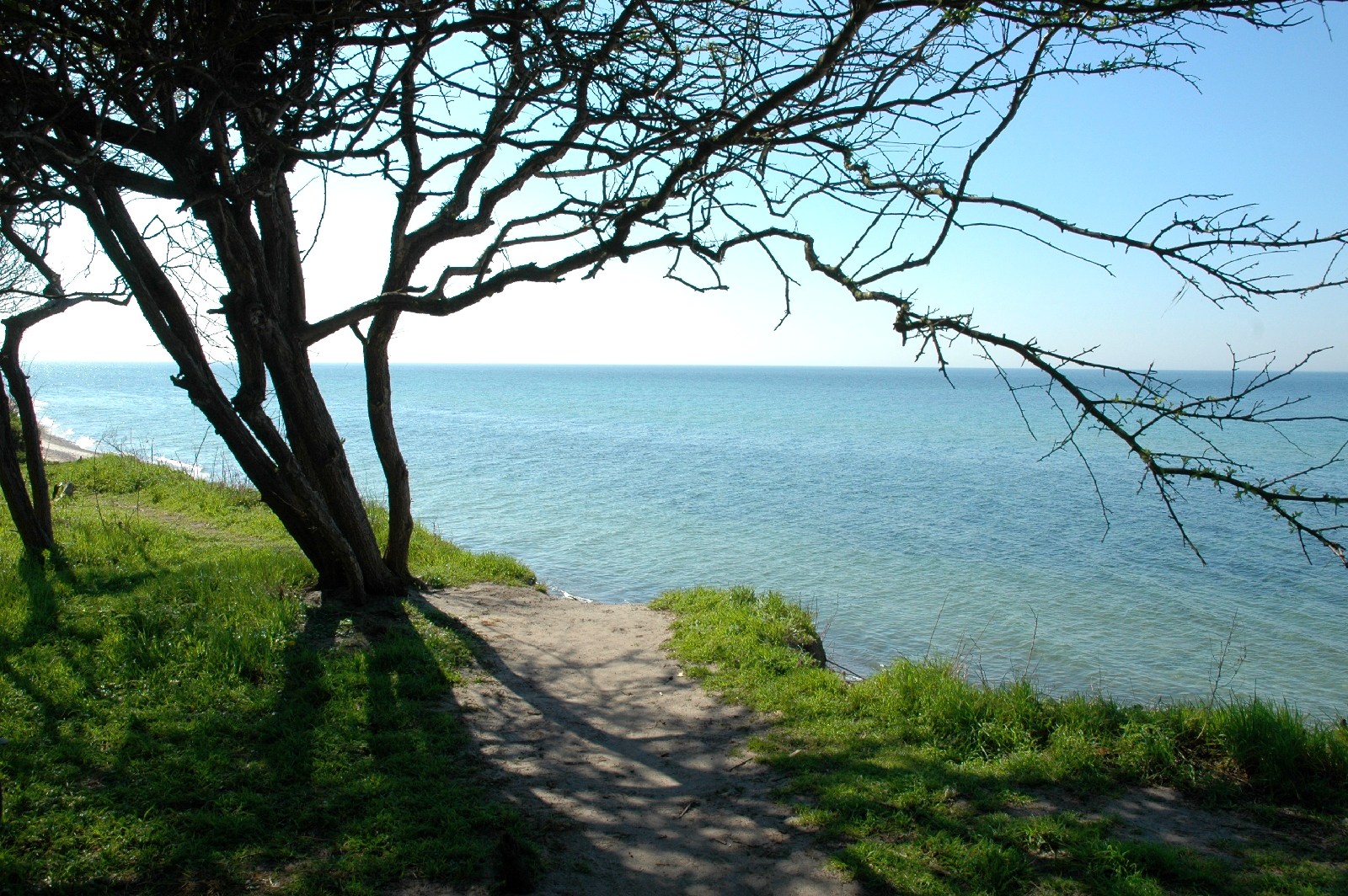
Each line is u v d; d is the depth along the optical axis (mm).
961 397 113562
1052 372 3801
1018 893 4188
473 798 5199
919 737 6254
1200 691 11672
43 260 8688
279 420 18922
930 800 5176
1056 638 13750
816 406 88312
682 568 18094
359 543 9023
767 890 4316
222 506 14508
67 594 8266
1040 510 25312
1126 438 3688
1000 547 20266
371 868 4305
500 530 21734
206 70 4816
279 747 5496
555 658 8312
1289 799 5172
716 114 4883
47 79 4535
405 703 6449
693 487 29656
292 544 11922
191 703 5961
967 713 6301
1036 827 4742
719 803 5340
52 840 4262
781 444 46062
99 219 7125
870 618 14695
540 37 5273
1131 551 19984
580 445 44000
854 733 6391
